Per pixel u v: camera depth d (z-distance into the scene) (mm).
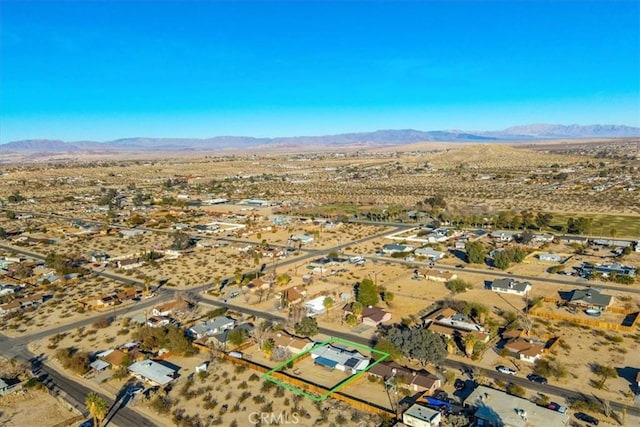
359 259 128625
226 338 80312
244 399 61969
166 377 67188
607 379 65062
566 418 54906
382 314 89000
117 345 80125
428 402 59938
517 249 125875
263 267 126125
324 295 102812
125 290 107000
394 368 68000
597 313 88188
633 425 54562
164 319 90375
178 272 123375
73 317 93438
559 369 67438
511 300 97375
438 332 80750
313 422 56812
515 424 54031
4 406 62031
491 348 75875
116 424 57594
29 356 76750
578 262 123375
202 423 57000
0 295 105625
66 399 63656
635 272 110438
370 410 58844
